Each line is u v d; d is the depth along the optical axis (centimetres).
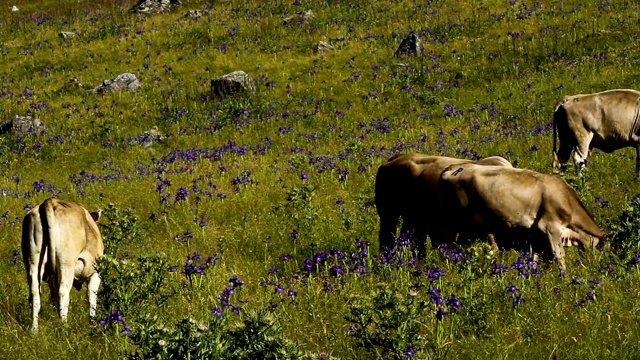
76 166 6575
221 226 3938
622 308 2220
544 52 8150
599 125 4359
